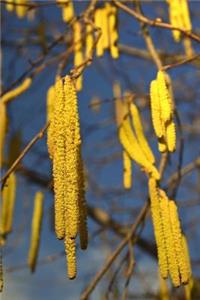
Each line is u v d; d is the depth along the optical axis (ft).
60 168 1.01
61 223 0.99
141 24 1.62
